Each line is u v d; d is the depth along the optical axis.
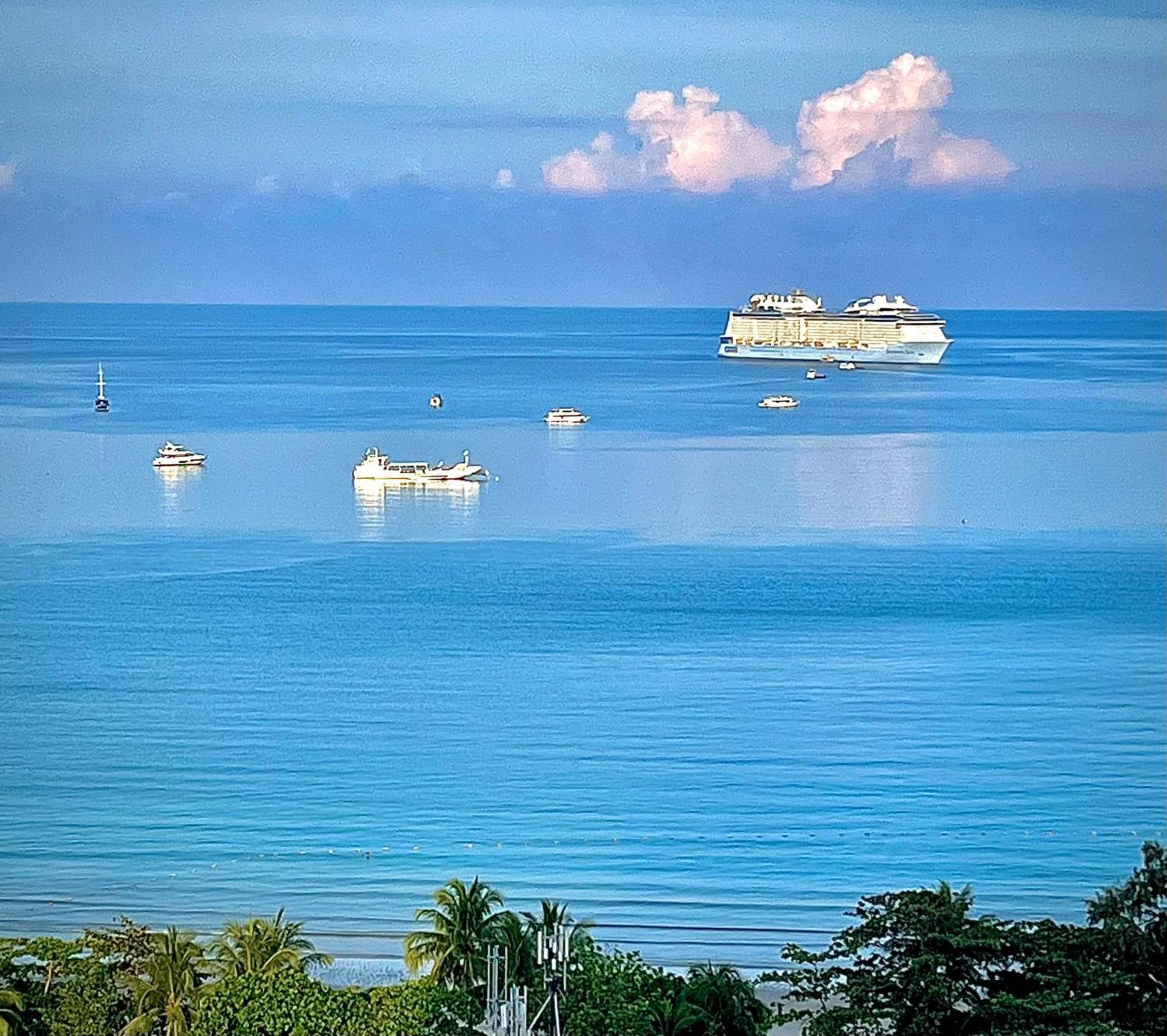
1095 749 67.50
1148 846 29.03
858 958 28.50
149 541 106.94
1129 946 27.72
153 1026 30.89
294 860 54.41
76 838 56.78
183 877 52.66
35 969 32.22
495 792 62.22
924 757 66.69
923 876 53.06
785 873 53.34
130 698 76.50
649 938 46.69
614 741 68.94
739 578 97.56
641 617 89.94
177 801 61.50
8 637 86.62
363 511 115.50
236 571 99.25
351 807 60.50
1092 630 86.25
